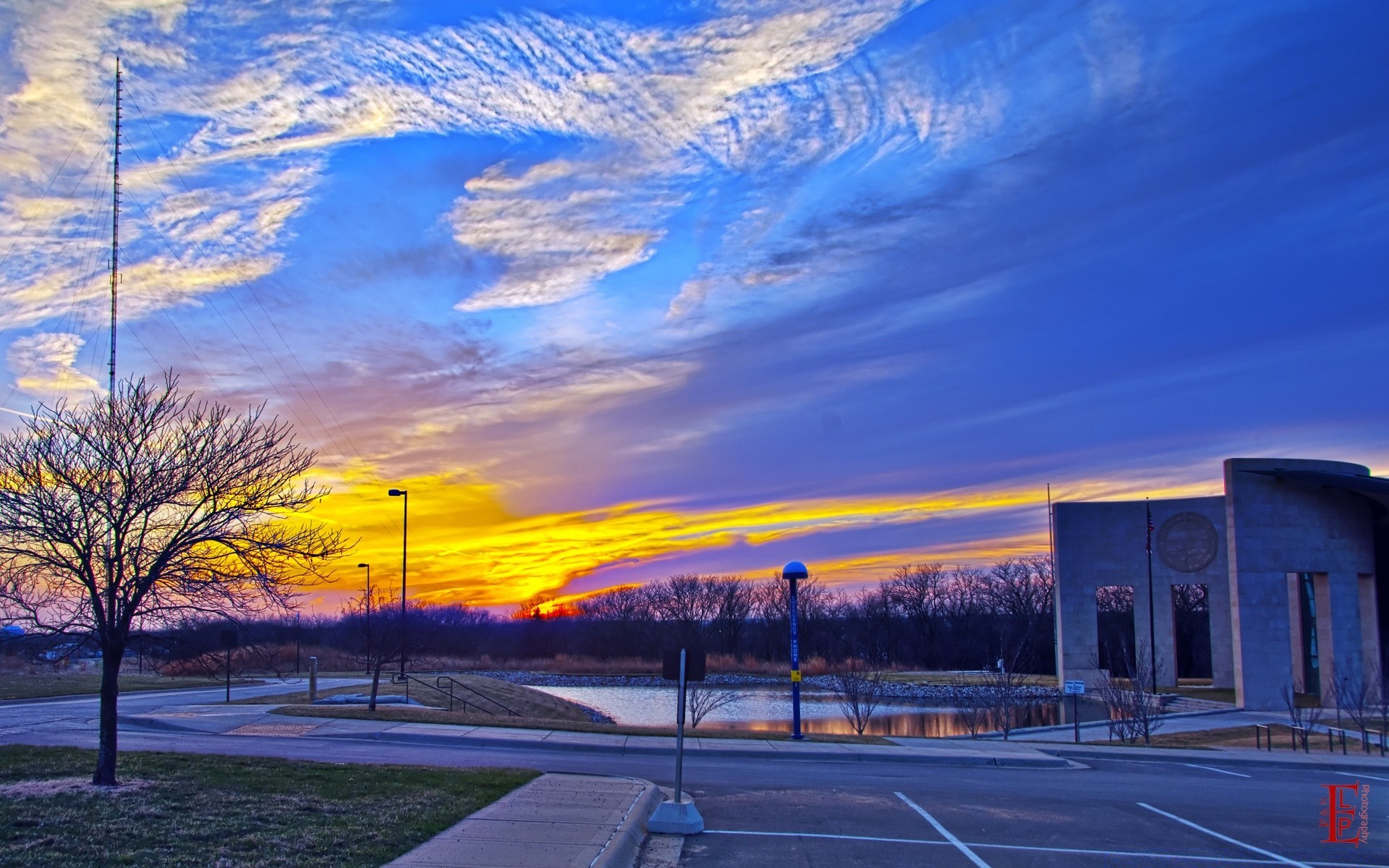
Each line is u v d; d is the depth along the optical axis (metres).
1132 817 14.59
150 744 19.06
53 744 18.47
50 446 12.75
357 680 46.12
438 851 10.18
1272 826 14.14
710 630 109.88
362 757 17.84
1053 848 12.27
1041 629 94.38
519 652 111.81
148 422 13.60
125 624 12.97
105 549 13.09
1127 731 31.27
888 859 11.38
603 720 44.84
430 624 82.69
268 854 9.55
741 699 58.62
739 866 10.87
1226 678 50.69
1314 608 50.69
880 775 18.53
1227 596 50.41
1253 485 42.69
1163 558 51.34
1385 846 12.90
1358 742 29.19
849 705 50.50
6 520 12.55
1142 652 41.19
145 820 10.66
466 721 24.34
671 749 20.52
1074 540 51.84
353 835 10.54
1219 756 22.72
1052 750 23.20
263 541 14.01
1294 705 35.00
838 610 112.75
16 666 38.84
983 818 14.14
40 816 10.55
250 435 14.80
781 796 15.57
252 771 14.63
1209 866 11.55
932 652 101.56
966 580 105.25
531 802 13.13
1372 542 44.22
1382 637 48.28
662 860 11.06
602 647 111.81
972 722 33.62
